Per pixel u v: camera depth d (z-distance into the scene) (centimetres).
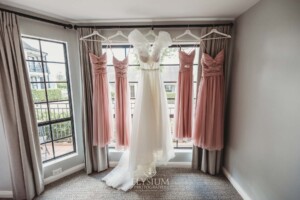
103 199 181
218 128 205
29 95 175
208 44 202
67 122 229
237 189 192
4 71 159
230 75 209
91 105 216
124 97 212
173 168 240
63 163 220
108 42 215
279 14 126
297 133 112
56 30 197
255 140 159
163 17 201
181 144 253
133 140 199
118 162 244
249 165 169
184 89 210
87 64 208
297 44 111
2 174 183
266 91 142
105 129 217
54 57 209
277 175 131
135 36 182
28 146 177
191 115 214
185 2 159
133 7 172
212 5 165
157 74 195
